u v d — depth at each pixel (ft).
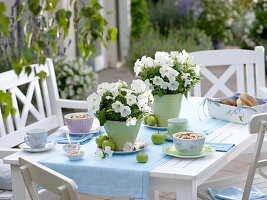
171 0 34.30
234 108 10.30
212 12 34.37
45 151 9.07
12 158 8.75
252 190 9.73
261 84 13.56
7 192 9.84
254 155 8.83
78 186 8.31
